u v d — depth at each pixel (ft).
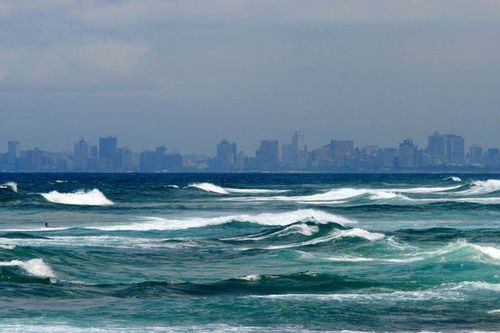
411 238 301.63
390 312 160.35
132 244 280.92
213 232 339.36
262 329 145.69
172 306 163.32
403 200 590.55
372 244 261.85
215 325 148.05
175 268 225.56
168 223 377.09
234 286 186.09
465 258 220.02
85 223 393.09
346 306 164.66
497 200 611.06
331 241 274.77
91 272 213.46
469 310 162.91
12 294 173.88
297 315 156.35
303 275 196.03
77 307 162.40
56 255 229.04
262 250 261.65
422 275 204.03
